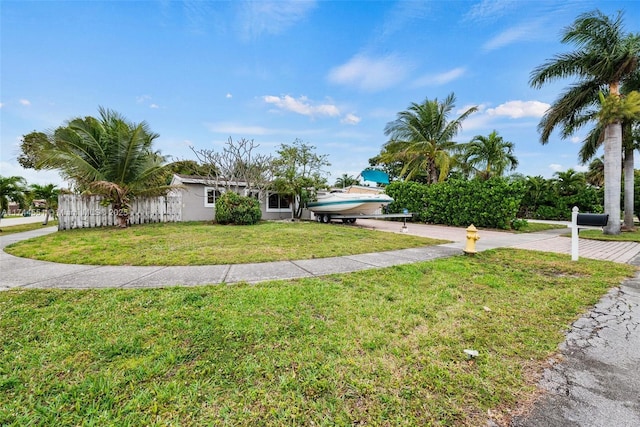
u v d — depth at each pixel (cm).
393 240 862
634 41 1073
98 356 221
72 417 163
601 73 1147
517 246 824
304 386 192
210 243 734
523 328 282
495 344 251
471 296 371
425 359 226
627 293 392
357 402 179
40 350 229
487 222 1388
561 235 1161
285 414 168
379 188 2041
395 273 474
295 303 333
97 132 1107
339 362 219
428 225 1561
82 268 500
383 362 221
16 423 158
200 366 210
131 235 872
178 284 409
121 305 323
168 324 275
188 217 1448
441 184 1589
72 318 288
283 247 699
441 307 331
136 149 1117
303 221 1562
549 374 210
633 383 200
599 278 466
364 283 418
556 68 1197
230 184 1484
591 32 1105
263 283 414
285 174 1538
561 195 2203
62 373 201
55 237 854
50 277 442
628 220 1355
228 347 237
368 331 269
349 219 1603
